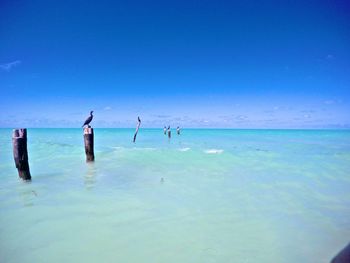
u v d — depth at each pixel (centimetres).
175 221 604
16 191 859
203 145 2823
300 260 436
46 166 1373
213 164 1469
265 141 3828
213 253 456
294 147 2688
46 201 749
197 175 1149
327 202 761
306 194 845
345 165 1460
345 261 232
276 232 548
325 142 3700
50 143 2970
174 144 2959
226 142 3441
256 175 1157
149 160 1616
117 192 855
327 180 1061
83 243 490
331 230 562
